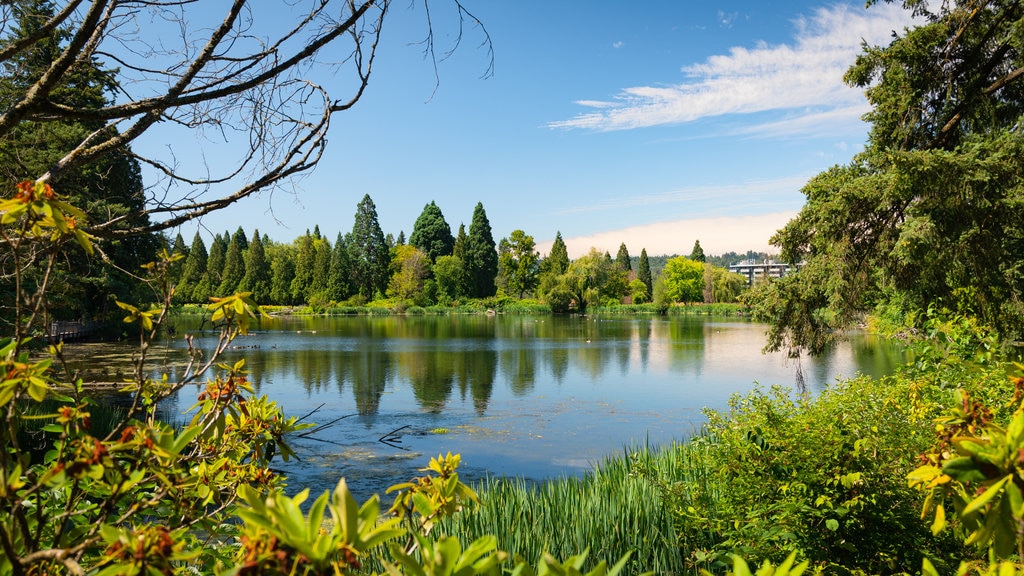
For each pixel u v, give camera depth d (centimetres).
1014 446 101
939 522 133
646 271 9119
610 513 547
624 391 1889
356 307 7231
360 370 2291
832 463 382
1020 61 940
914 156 768
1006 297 830
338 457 1117
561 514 561
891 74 1017
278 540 83
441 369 2348
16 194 122
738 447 417
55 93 280
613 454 1173
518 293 8581
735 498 420
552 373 2272
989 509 105
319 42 237
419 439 1280
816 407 436
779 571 96
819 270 939
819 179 1023
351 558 81
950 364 457
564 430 1378
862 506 360
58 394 135
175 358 2123
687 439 1130
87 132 951
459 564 89
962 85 1018
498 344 3412
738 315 7100
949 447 155
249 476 189
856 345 2927
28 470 133
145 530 106
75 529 138
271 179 264
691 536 475
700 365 2486
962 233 789
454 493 161
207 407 175
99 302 1756
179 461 137
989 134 909
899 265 868
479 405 1666
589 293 7512
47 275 139
